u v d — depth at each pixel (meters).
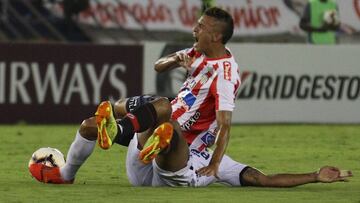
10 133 32.44
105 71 36.28
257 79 37.06
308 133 33.28
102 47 36.22
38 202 15.27
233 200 15.60
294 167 22.81
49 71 36.00
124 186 17.66
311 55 37.50
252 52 36.94
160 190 16.78
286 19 45.62
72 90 36.19
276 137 31.62
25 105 36.00
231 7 44.97
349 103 37.91
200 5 44.88
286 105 37.38
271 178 17.36
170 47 36.59
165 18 44.91
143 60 36.41
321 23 42.28
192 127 16.98
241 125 36.53
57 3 44.22
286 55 37.28
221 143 16.48
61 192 16.59
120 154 25.55
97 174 20.66
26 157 24.77
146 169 17.16
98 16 44.19
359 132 34.00
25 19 43.88
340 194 16.73
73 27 43.94
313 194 16.66
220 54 16.89
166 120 16.47
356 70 37.88
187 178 16.97
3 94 35.78
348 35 44.94
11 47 35.69
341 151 27.02
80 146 16.92
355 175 20.72
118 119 17.00
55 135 31.84
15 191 16.77
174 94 36.34
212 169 16.45
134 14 44.62
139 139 16.84
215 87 16.67
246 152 26.58
